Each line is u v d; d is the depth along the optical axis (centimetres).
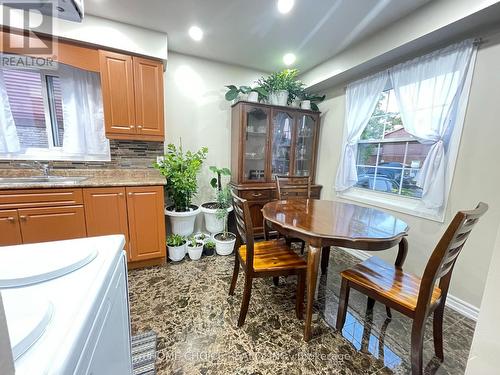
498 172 160
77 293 54
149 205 219
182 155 268
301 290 161
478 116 169
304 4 178
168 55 266
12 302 48
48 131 229
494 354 67
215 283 205
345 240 132
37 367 36
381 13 186
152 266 232
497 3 138
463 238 117
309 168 333
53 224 187
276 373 124
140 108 229
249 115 293
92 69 210
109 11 193
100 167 247
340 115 297
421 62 197
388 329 158
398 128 233
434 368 129
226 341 143
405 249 157
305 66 299
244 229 153
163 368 124
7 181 200
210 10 188
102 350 57
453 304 183
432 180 193
